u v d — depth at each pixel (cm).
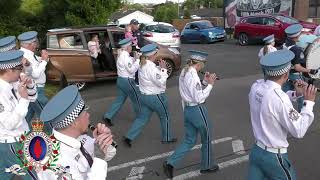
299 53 652
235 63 1509
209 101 948
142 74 632
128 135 662
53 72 1079
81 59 1096
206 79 520
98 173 270
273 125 361
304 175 548
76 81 1102
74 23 1538
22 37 646
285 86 623
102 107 931
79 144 263
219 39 2456
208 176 551
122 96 779
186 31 2523
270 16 2084
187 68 519
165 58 1215
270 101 358
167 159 562
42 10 1625
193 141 540
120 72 761
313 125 744
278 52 378
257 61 1538
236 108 885
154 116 836
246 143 672
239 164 588
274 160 369
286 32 716
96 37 1094
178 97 997
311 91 363
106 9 1591
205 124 525
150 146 670
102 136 279
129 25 1144
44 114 260
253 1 2650
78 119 264
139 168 586
